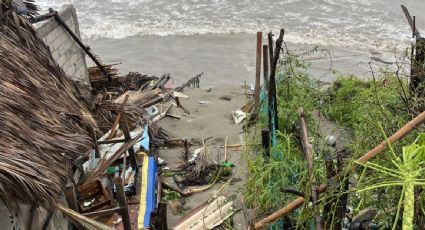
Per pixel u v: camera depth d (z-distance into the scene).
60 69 8.11
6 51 6.52
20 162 4.62
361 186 3.86
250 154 9.11
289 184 6.57
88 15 22.81
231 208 8.24
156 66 17.55
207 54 18.34
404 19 21.17
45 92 6.60
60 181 5.00
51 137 5.52
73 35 10.81
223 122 12.17
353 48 18.73
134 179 8.68
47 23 9.67
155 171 9.09
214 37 20.03
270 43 8.73
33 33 8.02
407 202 3.19
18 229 5.38
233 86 15.12
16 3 8.57
